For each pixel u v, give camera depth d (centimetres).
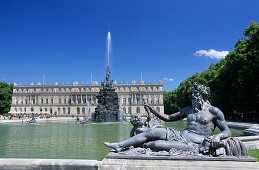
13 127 2553
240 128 1977
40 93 12781
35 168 446
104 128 2428
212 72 5353
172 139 477
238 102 3775
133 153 447
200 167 400
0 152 928
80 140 1313
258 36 3053
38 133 1781
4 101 9762
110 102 4172
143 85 12606
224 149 437
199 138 497
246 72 3161
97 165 426
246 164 397
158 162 413
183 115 565
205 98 545
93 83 12775
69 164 435
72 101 12475
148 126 544
